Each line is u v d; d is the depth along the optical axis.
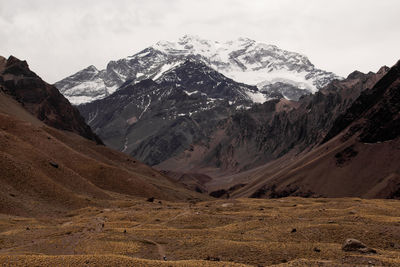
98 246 81.19
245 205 164.38
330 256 70.44
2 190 138.12
